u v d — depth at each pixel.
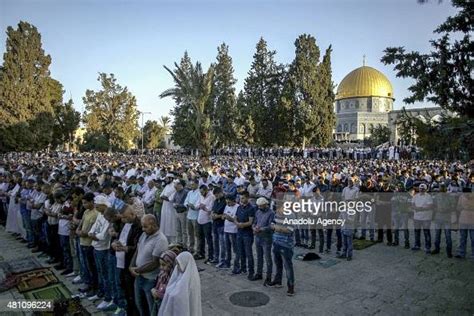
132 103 49.28
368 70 85.75
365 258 8.58
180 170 14.62
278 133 42.31
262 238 6.83
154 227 4.61
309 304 5.93
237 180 12.84
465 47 4.75
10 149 32.31
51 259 7.90
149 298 4.54
